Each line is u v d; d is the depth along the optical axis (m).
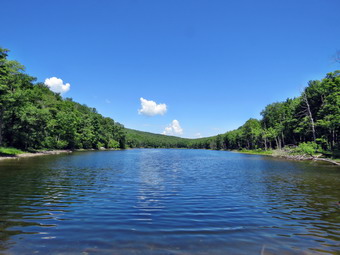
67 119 81.81
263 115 115.38
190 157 63.09
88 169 25.64
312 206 10.95
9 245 6.26
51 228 7.61
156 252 5.96
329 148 50.31
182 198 12.34
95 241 6.60
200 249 6.20
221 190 14.77
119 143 148.75
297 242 6.81
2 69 39.53
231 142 149.25
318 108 59.69
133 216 9.05
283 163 38.66
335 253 6.14
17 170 22.55
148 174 22.86
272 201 11.89
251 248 6.35
